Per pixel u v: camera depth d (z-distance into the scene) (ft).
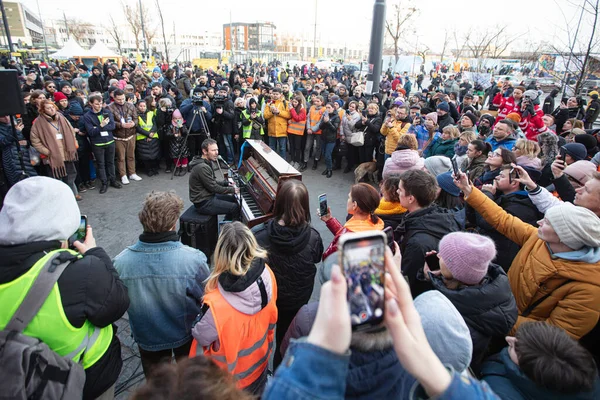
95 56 67.15
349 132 25.95
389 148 22.48
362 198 8.55
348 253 2.70
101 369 5.60
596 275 6.08
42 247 5.01
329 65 131.64
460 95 54.34
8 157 16.57
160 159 27.32
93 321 5.23
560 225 6.31
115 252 15.99
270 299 7.07
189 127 25.16
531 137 23.91
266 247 8.59
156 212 7.25
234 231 6.66
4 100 11.06
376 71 33.88
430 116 20.53
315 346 2.45
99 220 18.75
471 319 5.48
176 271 7.28
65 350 5.00
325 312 2.51
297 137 27.71
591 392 4.25
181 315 7.48
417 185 8.12
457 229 7.95
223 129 26.73
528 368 4.41
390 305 2.61
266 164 16.19
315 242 9.00
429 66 97.04
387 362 3.17
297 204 8.30
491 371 5.14
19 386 4.34
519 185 10.27
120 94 22.17
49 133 18.08
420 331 2.70
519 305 7.09
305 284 8.83
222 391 3.17
